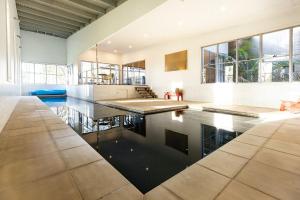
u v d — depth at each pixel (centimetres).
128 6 729
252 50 1296
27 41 1294
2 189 135
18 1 838
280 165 186
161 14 663
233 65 1059
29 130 296
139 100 969
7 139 249
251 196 135
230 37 802
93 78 1273
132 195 133
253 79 1300
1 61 294
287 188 146
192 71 958
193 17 690
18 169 166
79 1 812
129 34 909
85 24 1105
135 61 1329
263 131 322
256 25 722
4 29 336
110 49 1279
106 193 134
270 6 599
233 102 788
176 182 156
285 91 646
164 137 359
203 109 682
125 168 217
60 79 1477
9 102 397
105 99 1040
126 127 441
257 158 204
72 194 131
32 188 137
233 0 565
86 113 608
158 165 226
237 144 253
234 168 180
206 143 319
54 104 883
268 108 645
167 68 1091
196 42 936
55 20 1070
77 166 173
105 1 773
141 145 308
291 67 641
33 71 1361
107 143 319
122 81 1466
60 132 285
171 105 712
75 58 1274
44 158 190
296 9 616
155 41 1045
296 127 352
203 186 149
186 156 258
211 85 871
